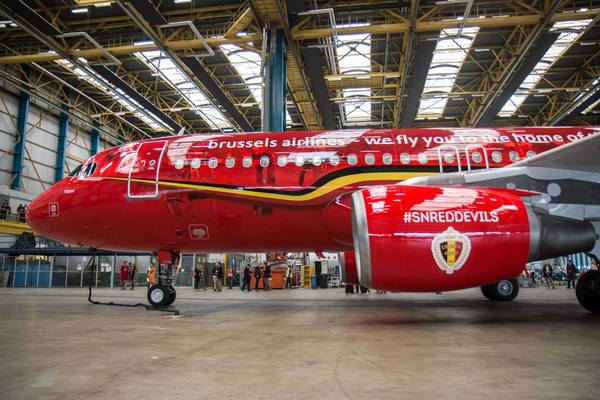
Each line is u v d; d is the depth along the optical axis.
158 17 21.41
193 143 10.08
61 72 32.03
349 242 9.55
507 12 22.77
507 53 27.27
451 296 15.12
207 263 28.88
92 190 10.09
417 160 9.21
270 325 6.91
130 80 31.08
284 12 20.47
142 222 9.91
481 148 9.28
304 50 24.09
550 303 11.17
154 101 34.47
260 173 9.48
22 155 32.78
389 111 36.62
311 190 9.23
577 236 7.53
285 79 22.39
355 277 12.07
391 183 9.06
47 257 32.75
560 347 4.83
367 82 30.50
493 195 7.24
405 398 3.01
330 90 31.17
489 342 5.18
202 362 4.19
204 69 26.88
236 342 5.29
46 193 10.50
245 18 21.11
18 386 3.37
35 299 14.34
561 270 32.03
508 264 6.90
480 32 25.08
